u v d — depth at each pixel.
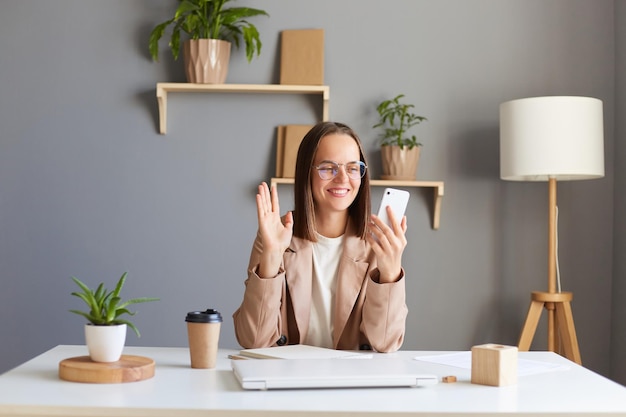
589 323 3.76
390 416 1.25
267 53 3.74
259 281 1.92
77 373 1.46
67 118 3.76
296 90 3.61
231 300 3.73
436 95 3.76
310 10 3.76
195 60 3.57
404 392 1.42
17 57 3.77
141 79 3.76
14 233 3.75
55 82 3.77
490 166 3.76
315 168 2.09
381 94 3.75
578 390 1.46
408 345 3.73
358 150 2.13
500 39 3.77
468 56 3.77
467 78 3.77
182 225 3.74
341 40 3.76
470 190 3.75
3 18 3.77
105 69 3.76
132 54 3.76
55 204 3.75
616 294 3.71
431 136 3.75
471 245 3.74
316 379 1.41
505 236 3.75
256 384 1.39
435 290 3.74
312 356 1.75
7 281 3.74
